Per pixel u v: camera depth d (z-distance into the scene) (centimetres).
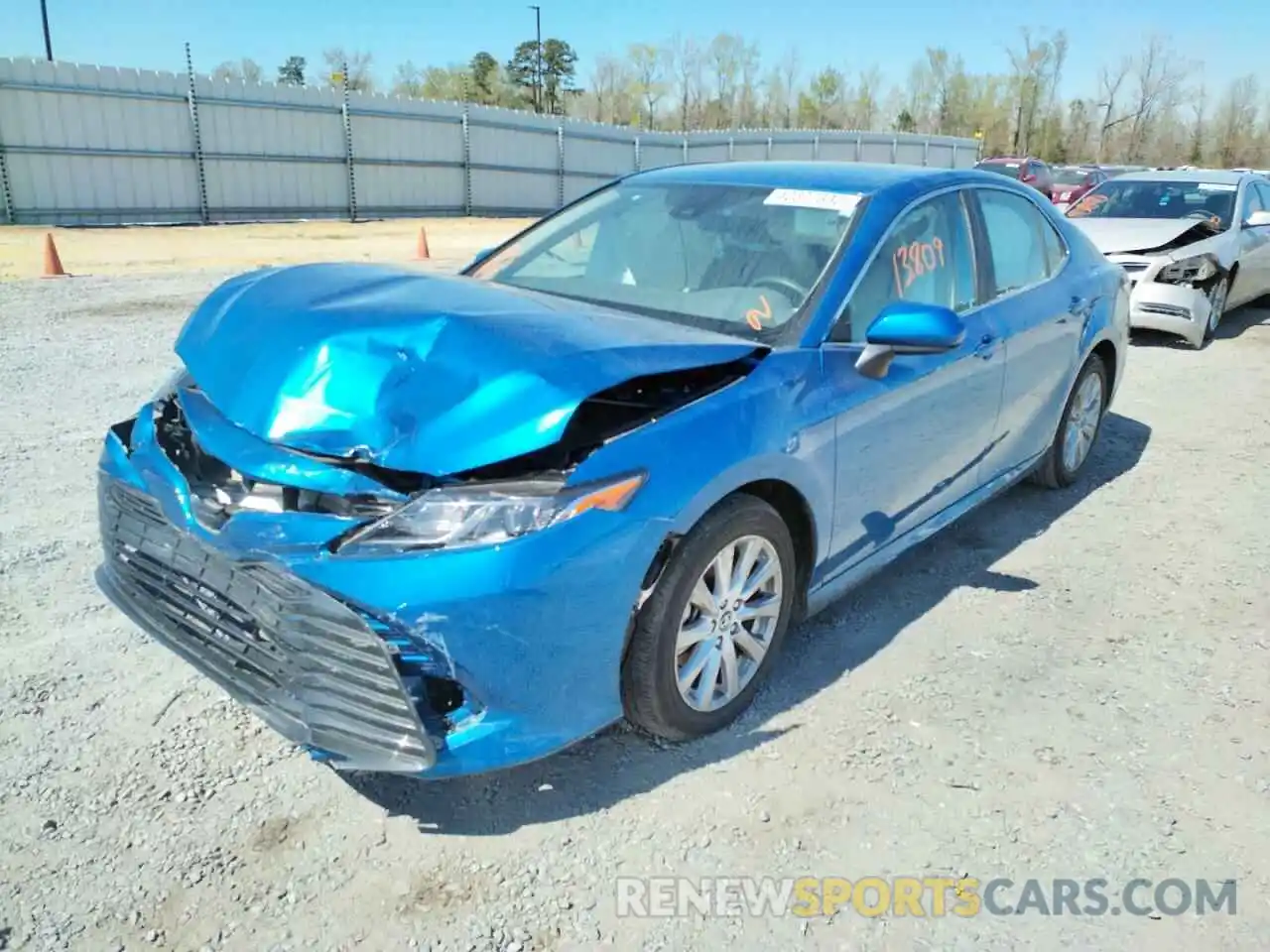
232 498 262
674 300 348
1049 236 480
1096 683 338
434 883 241
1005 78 7075
